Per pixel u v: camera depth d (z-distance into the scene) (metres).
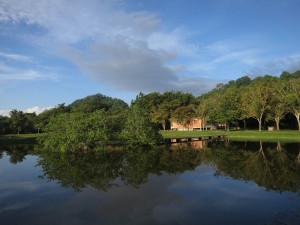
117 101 182.00
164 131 84.19
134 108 45.75
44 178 22.11
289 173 22.62
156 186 19.11
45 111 90.44
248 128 89.75
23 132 87.50
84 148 38.03
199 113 83.38
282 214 13.43
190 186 19.09
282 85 68.88
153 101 97.56
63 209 14.65
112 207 14.87
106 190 18.22
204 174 22.89
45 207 14.99
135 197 16.64
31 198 16.69
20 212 14.30
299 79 68.06
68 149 36.38
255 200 15.79
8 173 24.33
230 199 16.08
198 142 50.62
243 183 19.72
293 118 83.25
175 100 92.25
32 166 27.64
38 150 40.78
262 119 84.75
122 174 23.19
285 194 16.81
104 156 33.22
